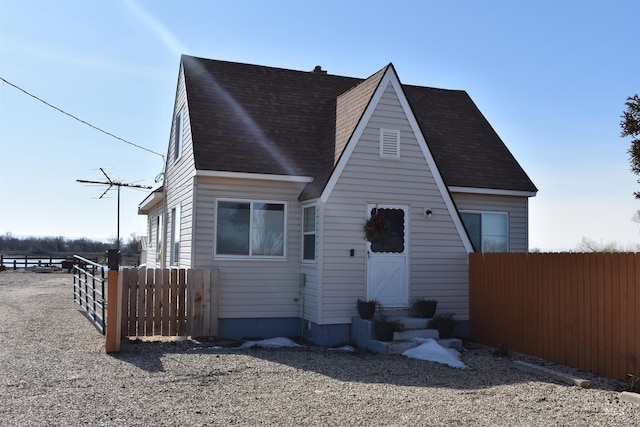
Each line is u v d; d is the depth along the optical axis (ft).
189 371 28.55
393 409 22.34
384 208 41.86
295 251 44.04
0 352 31.50
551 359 34.35
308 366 30.89
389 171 42.04
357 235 41.04
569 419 21.38
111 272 32.86
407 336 37.45
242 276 42.73
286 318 43.57
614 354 29.55
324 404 22.93
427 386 26.66
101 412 21.08
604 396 24.98
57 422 19.77
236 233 42.96
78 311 49.01
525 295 37.01
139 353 32.99
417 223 42.73
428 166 43.19
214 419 20.61
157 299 39.17
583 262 32.09
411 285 42.29
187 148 46.42
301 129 48.03
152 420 20.30
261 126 46.75
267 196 43.68
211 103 47.01
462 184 47.83
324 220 40.22
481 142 53.93
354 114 43.19
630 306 28.78
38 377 26.18
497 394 25.09
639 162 31.01
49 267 119.24
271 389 25.39
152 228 70.59
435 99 57.72
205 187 42.19
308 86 53.11
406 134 42.63
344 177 40.86
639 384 26.73
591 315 31.32
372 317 39.37
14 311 48.62
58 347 33.55
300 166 44.45
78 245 244.83
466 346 40.11
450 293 43.42
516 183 50.24
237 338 42.29
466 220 49.49
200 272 40.50
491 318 40.63
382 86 42.11
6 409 21.15
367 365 31.60
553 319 34.30
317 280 40.24
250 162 42.98
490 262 40.96
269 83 51.70
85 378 26.35
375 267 41.50
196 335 40.04
